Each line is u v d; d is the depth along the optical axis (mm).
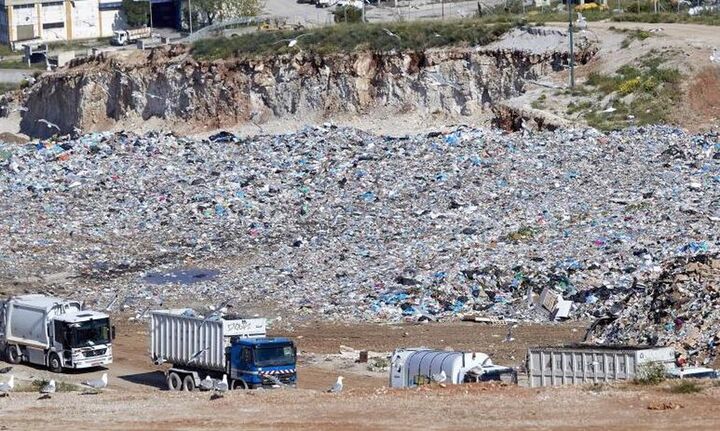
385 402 130125
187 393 145125
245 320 176500
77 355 194250
